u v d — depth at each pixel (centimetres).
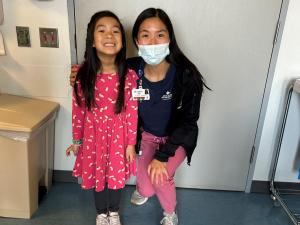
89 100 145
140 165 173
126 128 153
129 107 151
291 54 180
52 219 175
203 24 174
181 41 178
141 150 171
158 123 163
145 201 194
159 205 192
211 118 194
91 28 140
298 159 203
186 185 212
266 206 199
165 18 144
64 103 192
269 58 180
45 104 184
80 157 157
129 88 150
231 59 181
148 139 170
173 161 158
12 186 167
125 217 181
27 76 187
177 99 153
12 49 180
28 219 174
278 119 195
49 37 177
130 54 181
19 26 175
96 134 149
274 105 191
